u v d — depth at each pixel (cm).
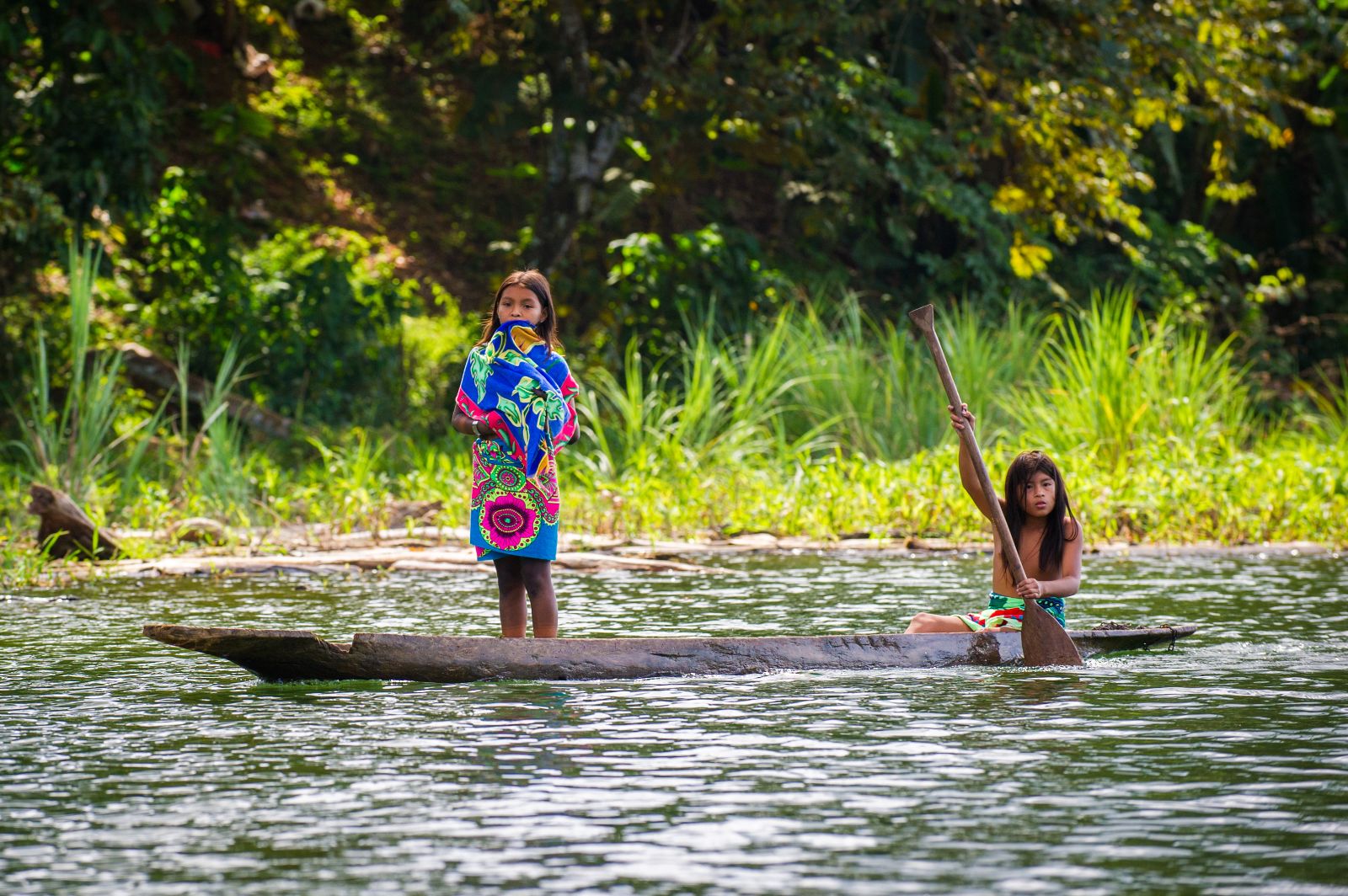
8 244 4694
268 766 1307
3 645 2047
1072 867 1009
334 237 6078
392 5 7169
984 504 2012
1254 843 1064
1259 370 6800
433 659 1738
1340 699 1603
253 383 5219
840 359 4925
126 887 974
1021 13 6262
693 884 975
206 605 2486
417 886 973
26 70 5144
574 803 1179
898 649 1844
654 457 4206
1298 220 7925
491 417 1886
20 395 4712
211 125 5994
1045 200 5866
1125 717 1509
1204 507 3684
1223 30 6066
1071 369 4628
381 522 3756
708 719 1504
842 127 6262
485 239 6612
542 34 5559
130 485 3756
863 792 1205
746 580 2828
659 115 5656
